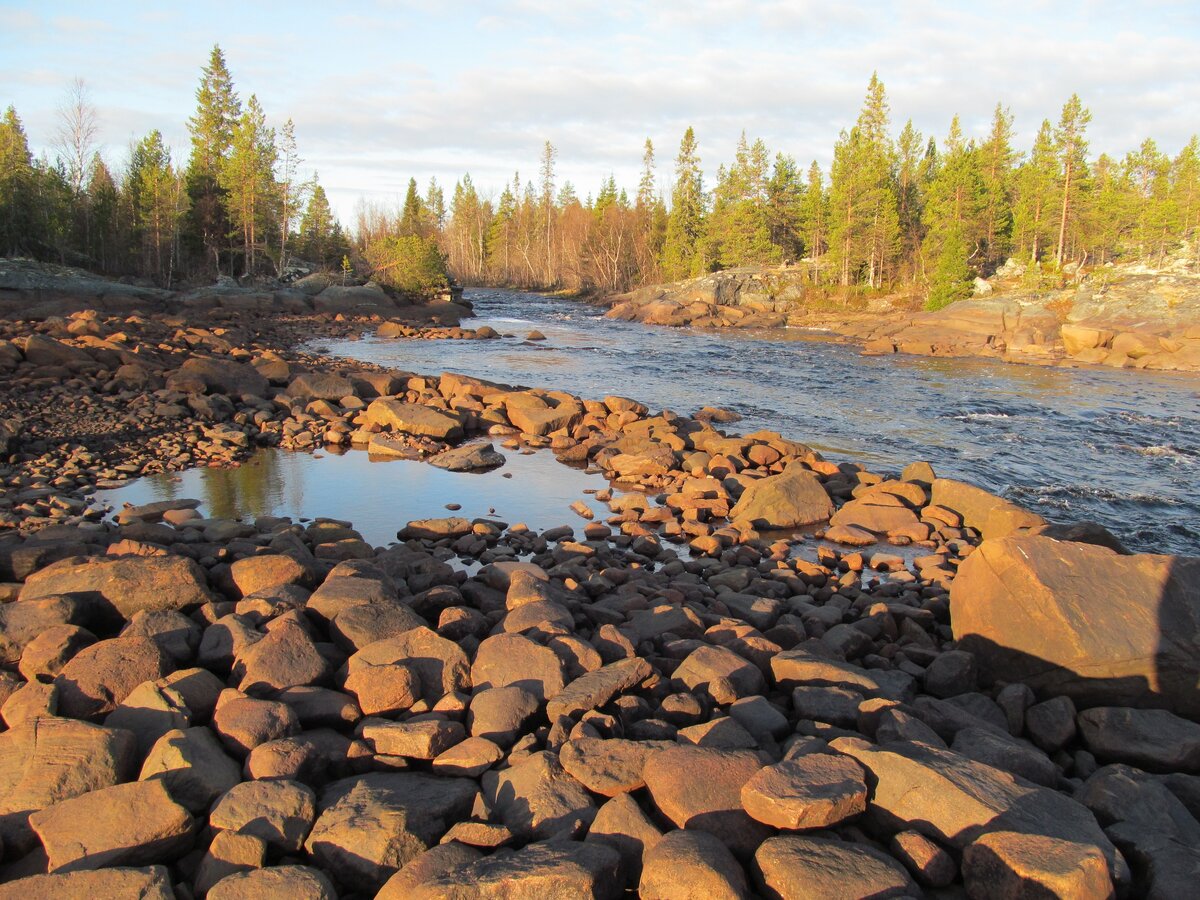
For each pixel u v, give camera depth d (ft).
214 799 16.11
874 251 228.84
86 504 43.06
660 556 39.45
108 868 13.70
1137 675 22.93
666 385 98.43
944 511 46.44
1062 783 18.42
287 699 19.47
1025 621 24.45
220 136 228.63
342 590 24.67
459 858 14.32
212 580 27.12
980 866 13.84
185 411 64.80
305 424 64.95
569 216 357.82
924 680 24.97
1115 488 56.18
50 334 93.50
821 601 33.86
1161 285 160.45
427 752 17.74
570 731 18.86
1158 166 274.57
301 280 203.62
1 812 15.34
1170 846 14.82
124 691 19.36
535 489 50.75
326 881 13.80
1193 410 89.10
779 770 15.76
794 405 86.33
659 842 14.23
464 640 23.34
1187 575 24.40
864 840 15.48
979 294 198.59
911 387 101.86
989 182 246.06
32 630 21.40
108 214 209.97
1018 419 81.51
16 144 195.11
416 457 57.82
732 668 22.25
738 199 281.95
